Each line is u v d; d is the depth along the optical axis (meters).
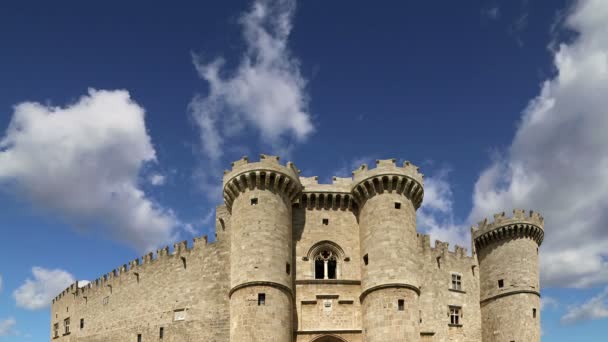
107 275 73.19
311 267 59.28
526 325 63.47
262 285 53.56
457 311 64.94
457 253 67.50
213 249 63.44
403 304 54.06
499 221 67.56
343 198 61.53
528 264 66.12
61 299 80.50
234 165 58.97
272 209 56.69
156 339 63.72
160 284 66.00
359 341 56.09
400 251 55.97
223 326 59.94
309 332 56.12
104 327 70.31
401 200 58.19
